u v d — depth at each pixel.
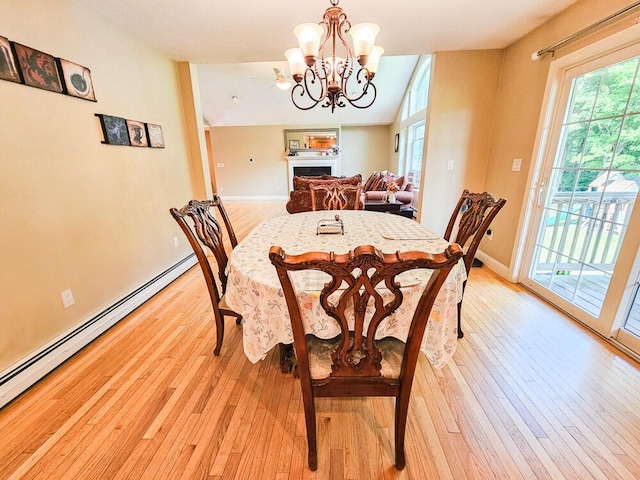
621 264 1.75
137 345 1.92
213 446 1.24
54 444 1.25
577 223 2.12
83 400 1.48
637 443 1.22
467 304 2.35
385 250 1.46
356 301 0.87
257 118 7.82
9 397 1.46
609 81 1.85
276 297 1.11
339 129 8.28
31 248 1.63
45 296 1.71
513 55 2.74
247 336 1.25
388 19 2.27
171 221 3.06
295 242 1.60
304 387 1.01
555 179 2.34
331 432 1.29
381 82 6.41
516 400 1.44
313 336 1.20
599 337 1.90
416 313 0.89
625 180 1.75
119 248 2.31
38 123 1.67
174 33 2.45
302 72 1.96
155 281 2.71
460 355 1.76
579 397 1.45
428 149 3.19
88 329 1.94
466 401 1.44
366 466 1.15
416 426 1.31
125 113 2.40
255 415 1.38
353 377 1.03
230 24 2.30
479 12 2.15
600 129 1.93
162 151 2.90
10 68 1.51
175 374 1.65
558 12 2.15
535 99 2.44
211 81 6.20
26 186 1.60
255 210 6.97
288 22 2.27
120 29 2.33
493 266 3.05
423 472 1.12
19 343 1.56
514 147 2.73
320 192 4.09
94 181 2.07
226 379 1.61
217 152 8.55
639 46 1.63
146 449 1.22
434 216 3.37
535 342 1.87
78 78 1.92
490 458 1.17
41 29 1.69
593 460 1.15
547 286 2.44
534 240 2.56
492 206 1.59
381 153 8.75
